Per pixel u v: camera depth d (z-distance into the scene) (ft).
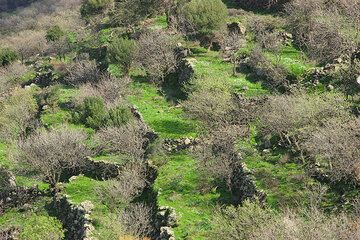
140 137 284.20
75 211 242.17
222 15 393.09
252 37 386.73
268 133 256.11
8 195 282.56
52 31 552.82
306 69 311.27
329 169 209.97
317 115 237.86
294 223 155.63
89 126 332.39
